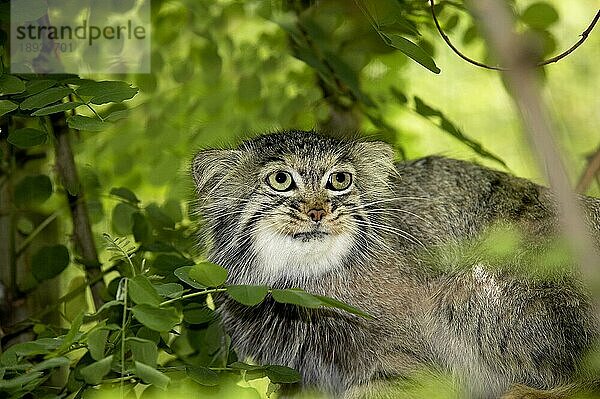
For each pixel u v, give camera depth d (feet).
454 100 15.75
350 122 14.99
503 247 13.84
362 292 14.21
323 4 14.82
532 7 14.48
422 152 15.34
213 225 14.32
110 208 15.03
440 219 14.29
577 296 14.12
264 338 14.29
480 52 14.93
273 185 14.20
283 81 15.11
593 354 14.07
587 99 15.74
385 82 15.03
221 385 13.80
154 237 14.52
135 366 13.46
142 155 14.94
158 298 13.50
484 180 14.34
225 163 14.32
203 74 15.02
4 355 13.64
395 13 13.92
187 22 15.01
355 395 14.17
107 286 14.44
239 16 15.08
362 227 14.23
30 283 14.53
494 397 14.21
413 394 14.15
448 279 14.21
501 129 15.67
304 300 13.53
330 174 14.20
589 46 15.78
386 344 14.19
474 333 14.19
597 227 14.14
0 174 14.55
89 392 13.61
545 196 14.29
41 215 14.66
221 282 13.57
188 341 14.29
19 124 14.47
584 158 14.52
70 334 13.48
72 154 14.58
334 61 14.62
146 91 14.89
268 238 14.17
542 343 14.15
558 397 14.03
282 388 14.32
